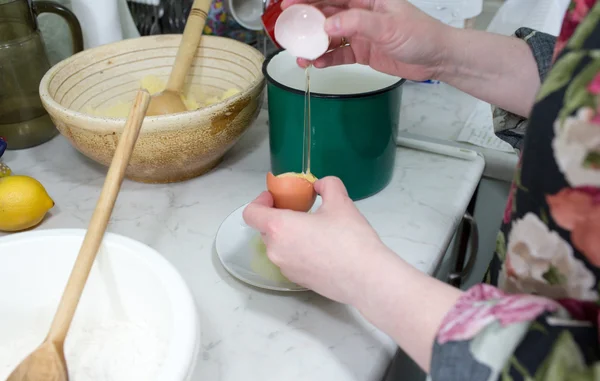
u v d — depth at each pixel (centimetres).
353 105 63
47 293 51
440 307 35
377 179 72
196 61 86
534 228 35
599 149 30
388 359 50
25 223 65
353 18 51
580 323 31
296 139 67
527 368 29
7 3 75
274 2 65
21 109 82
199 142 68
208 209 71
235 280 59
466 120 97
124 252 47
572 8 35
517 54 59
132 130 50
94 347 48
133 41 83
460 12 96
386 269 39
